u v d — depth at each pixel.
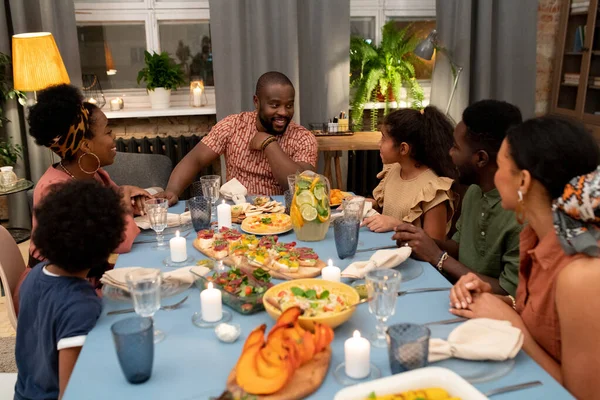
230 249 1.62
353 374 1.02
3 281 1.55
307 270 1.53
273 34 3.60
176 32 3.96
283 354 0.98
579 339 1.01
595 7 3.59
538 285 1.17
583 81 3.74
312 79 3.77
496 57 3.81
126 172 2.84
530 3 3.72
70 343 1.16
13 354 2.37
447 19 3.67
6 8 3.50
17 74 3.13
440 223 1.95
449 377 0.88
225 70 3.63
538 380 1.01
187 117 4.03
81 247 1.18
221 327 1.18
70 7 3.49
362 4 3.99
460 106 3.77
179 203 2.39
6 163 3.55
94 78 3.90
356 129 3.96
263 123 2.72
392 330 1.01
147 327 1.01
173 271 1.46
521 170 1.09
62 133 1.77
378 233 1.91
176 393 0.99
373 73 3.81
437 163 2.00
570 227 1.04
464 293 1.30
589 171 1.04
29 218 3.76
